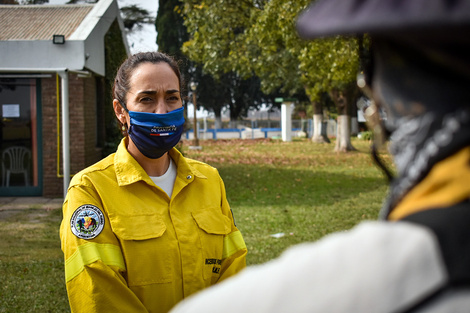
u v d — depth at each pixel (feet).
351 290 1.91
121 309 6.43
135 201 7.00
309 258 2.06
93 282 6.42
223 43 50.90
